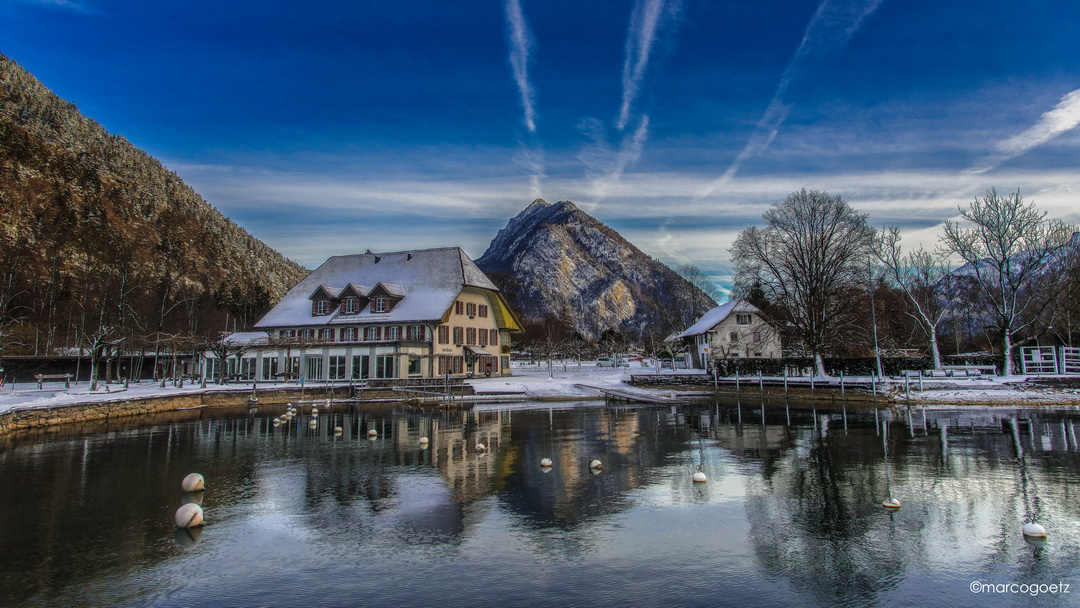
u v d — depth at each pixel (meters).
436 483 17.27
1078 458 20.22
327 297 70.38
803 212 54.81
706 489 16.39
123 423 33.16
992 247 51.19
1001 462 19.64
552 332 135.75
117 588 9.88
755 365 60.16
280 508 14.62
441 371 64.94
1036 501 14.78
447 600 9.35
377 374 60.62
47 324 80.25
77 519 13.73
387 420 34.50
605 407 43.00
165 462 20.77
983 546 11.70
